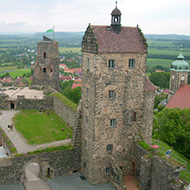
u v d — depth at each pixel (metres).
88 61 47.62
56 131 63.62
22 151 52.12
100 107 46.91
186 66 123.56
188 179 57.53
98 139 48.44
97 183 50.38
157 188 45.16
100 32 46.47
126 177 52.34
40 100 81.00
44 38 98.62
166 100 146.62
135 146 51.66
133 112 50.53
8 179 48.81
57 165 52.12
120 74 47.03
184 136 70.81
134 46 47.47
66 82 145.75
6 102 81.00
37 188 48.09
